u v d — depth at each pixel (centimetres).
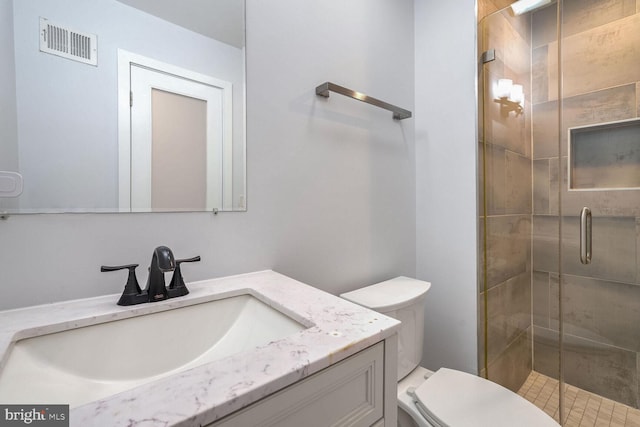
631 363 138
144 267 76
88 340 59
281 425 41
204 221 86
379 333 53
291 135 106
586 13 148
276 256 102
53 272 65
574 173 154
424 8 156
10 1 60
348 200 125
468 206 140
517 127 158
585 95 150
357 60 129
